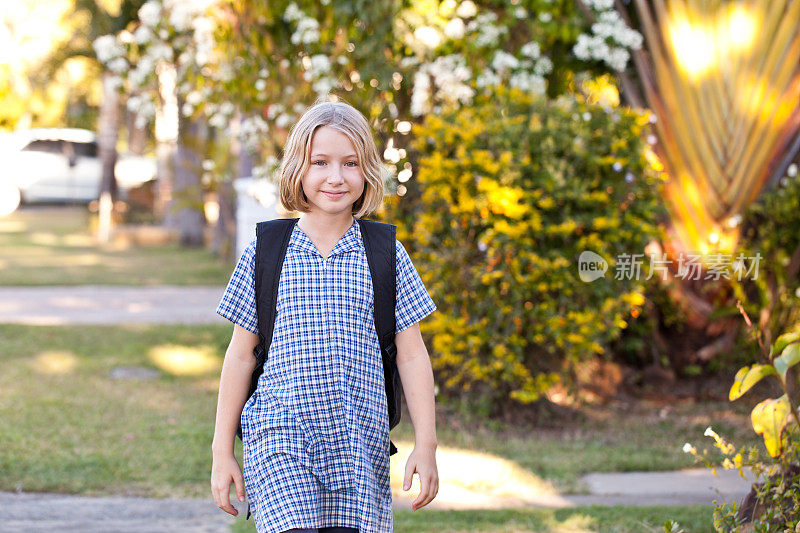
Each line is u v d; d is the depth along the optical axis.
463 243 5.74
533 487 4.66
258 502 2.19
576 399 6.02
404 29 6.45
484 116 5.96
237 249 12.84
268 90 7.08
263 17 6.91
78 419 5.71
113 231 18.08
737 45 6.18
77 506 4.25
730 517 2.92
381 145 6.68
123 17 10.95
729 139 6.28
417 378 2.37
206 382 6.89
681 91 6.35
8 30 24.62
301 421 2.23
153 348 7.93
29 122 33.44
